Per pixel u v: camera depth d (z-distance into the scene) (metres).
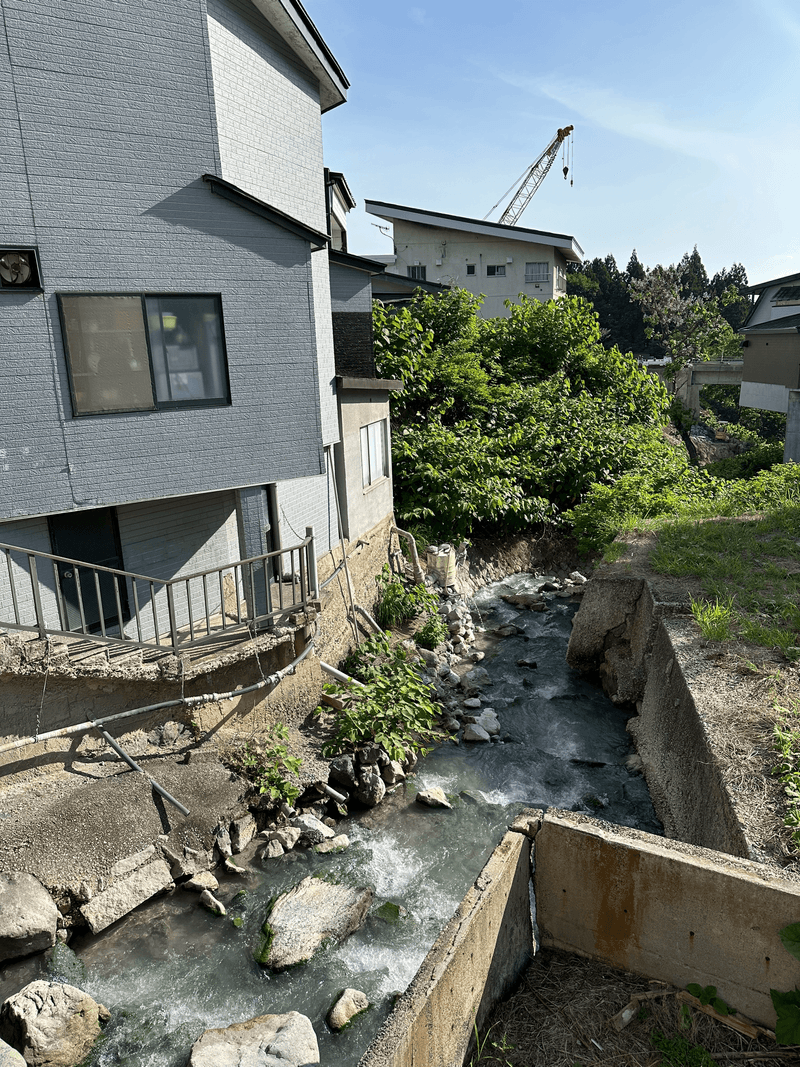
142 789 7.52
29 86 6.76
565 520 19.98
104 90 7.16
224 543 10.00
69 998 5.71
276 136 9.49
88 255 7.30
